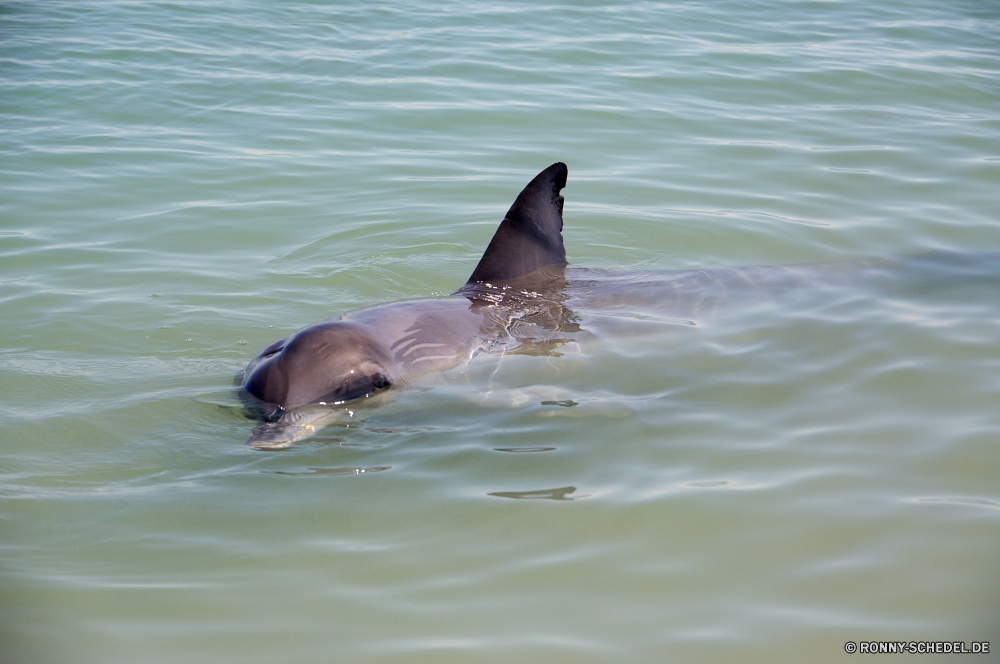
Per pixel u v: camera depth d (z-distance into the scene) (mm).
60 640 4211
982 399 6258
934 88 15062
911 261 9109
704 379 6738
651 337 7453
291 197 10961
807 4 20406
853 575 4535
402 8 19531
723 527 4941
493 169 11844
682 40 17500
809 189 11297
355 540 4945
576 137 12938
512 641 4172
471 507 5195
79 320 7891
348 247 9688
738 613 4312
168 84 14734
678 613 4328
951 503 5074
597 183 11422
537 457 5711
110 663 4074
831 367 6863
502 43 17078
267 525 5098
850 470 5445
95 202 10648
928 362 6855
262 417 6230
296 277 8953
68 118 13266
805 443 5781
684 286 8453
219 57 16125
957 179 11562
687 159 12242
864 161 12156
